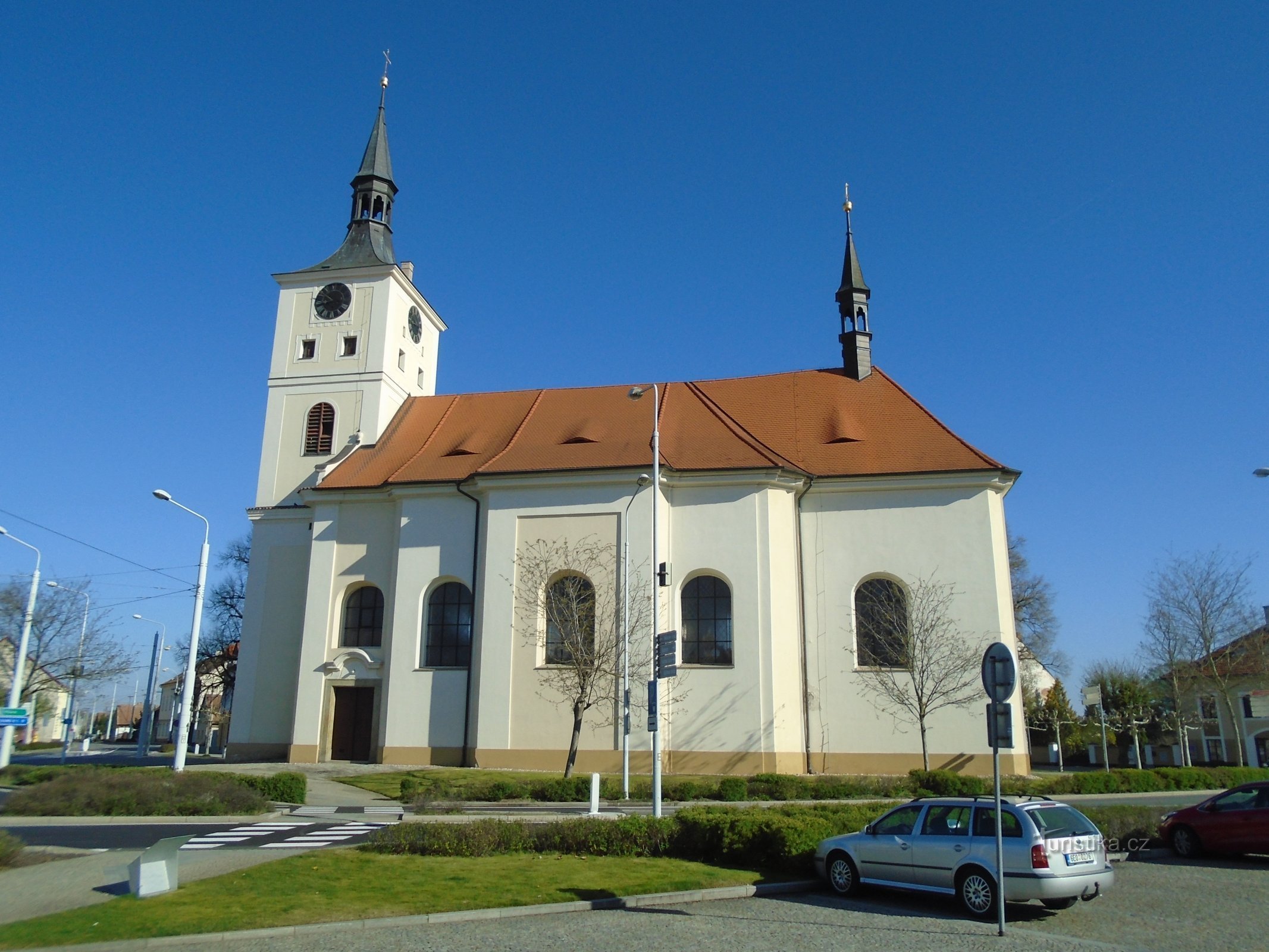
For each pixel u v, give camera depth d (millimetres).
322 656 37906
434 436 42062
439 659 36375
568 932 11852
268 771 33938
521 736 33594
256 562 42000
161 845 13258
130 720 142875
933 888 13555
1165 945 11648
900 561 35750
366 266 44469
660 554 34562
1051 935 11961
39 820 22875
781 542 35469
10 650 50438
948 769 33719
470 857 16625
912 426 38906
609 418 40281
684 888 14367
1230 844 18250
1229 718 61844
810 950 11094
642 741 32875
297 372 44219
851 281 42844
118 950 10742
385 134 48094
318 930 11672
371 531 39062
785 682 34031
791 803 23531
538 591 34625
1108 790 31188
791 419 40031
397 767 34438
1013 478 36094
